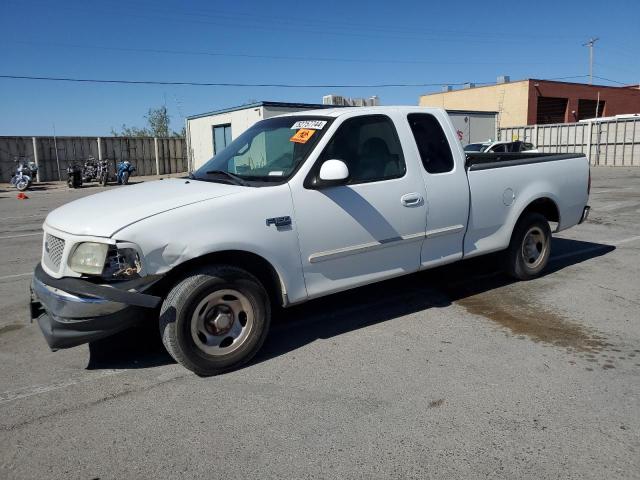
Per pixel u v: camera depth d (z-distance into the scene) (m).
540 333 4.51
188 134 27.38
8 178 28.09
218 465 2.81
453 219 4.96
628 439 2.96
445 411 3.28
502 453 2.85
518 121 40.50
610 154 31.20
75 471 2.79
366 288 5.84
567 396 3.44
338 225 4.21
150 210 3.62
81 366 4.08
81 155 29.89
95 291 3.40
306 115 4.65
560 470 2.70
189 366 3.73
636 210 11.67
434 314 5.01
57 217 3.88
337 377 3.78
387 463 2.79
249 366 4.00
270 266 4.00
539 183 5.77
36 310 3.86
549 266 6.77
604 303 5.27
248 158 4.59
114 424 3.23
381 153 4.55
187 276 3.69
